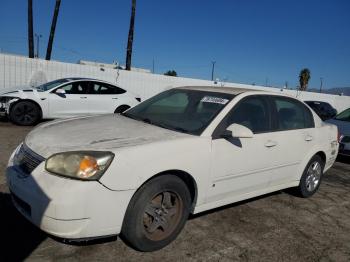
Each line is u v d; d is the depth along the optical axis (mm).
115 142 3166
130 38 19875
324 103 19453
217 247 3494
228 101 4039
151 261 3121
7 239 3242
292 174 4852
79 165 2814
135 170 2965
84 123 3959
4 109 9500
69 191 2736
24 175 3033
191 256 3275
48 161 2922
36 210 2828
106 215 2867
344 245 3881
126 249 3262
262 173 4277
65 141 3225
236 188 3986
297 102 5055
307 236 3996
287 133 4602
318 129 5219
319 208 4930
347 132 8117
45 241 3266
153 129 3705
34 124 9992
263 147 4180
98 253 3156
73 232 2783
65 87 10203
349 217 4727
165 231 3355
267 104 4477
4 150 6496
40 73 15000
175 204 3404
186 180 3504
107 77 16766
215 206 3834
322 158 5406
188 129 3732
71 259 3027
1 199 4082
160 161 3131
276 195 5289
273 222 4262
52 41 18141
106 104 10742
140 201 3041
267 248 3605
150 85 18203
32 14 17562
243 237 3777
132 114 4531
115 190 2873
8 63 14242
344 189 6008
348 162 8430
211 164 3582
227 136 3697
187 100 4324
